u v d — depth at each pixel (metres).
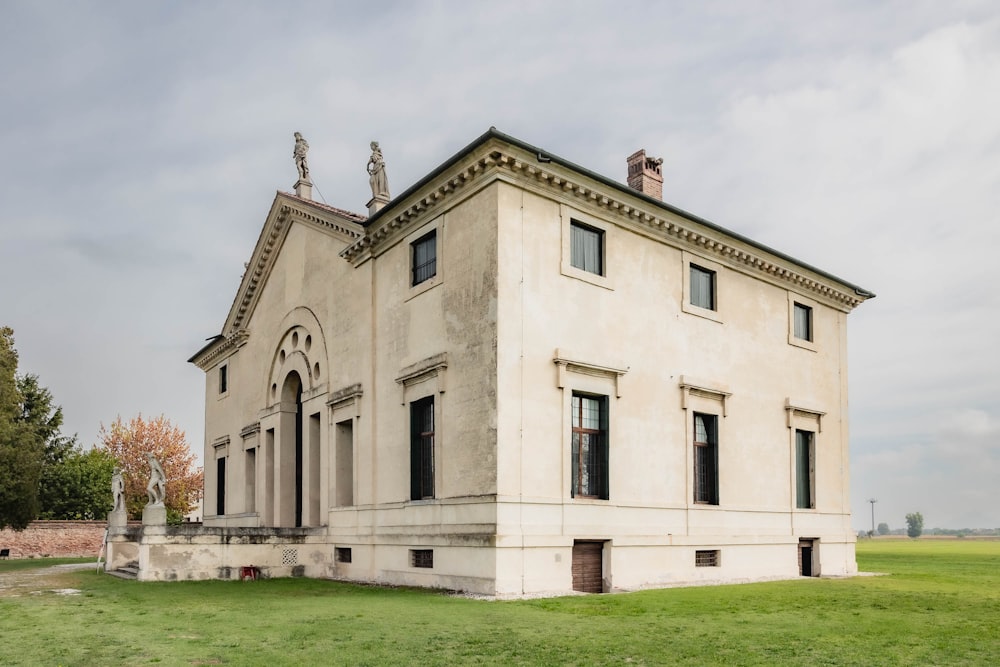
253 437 35.41
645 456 23.98
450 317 22.48
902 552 56.22
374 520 24.89
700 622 14.92
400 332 24.78
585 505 21.86
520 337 21.11
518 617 15.20
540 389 21.36
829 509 31.27
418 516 22.75
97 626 14.11
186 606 17.23
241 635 12.95
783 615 16.20
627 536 22.83
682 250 26.58
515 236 21.45
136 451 74.50
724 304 27.97
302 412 30.56
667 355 25.33
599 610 16.56
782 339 30.41
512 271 21.20
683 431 25.41
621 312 24.03
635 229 24.92
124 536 29.69
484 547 19.94
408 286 24.62
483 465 20.44
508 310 20.92
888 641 13.00
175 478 75.75
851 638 13.26
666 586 23.64
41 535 50.88
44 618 15.24
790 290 31.16
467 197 22.34
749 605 17.92
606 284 23.67
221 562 25.45
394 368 24.89
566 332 22.31
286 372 32.44
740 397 27.98
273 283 34.47
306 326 30.94
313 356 30.17
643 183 30.22
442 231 23.25
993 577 28.83
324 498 27.91
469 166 21.84
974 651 12.19
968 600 19.55
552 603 17.75
